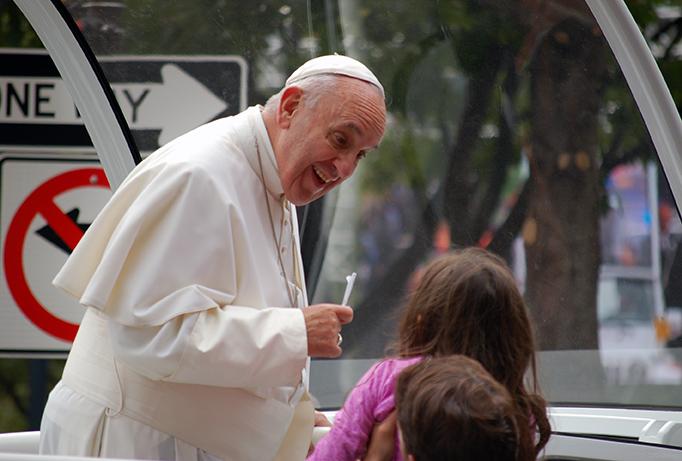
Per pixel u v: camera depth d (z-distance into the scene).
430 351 10.41
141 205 11.14
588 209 16.36
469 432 8.84
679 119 15.78
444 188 16.75
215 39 16.33
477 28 16.30
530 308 16.39
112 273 10.96
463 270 10.44
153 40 16.12
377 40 16.58
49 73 19.03
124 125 16.23
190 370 10.89
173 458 11.43
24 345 19.03
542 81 16.22
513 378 10.39
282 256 12.16
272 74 16.53
